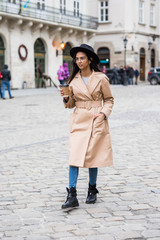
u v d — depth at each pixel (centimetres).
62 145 779
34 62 3014
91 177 436
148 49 4141
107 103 432
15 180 533
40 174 564
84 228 363
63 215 398
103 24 3941
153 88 2783
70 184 423
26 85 2900
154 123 1068
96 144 416
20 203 437
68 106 440
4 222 380
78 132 425
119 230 357
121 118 1184
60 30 3142
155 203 430
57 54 3209
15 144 798
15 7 2703
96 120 420
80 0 3466
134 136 870
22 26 2825
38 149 742
